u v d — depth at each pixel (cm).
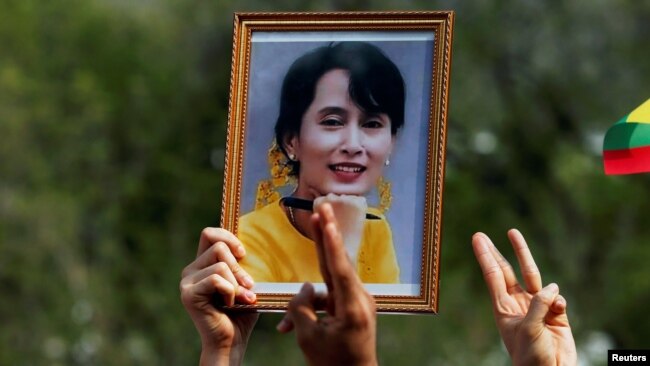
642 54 2977
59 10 3544
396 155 760
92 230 3284
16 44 3428
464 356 2748
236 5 3366
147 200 3422
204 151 3484
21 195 3145
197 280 746
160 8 3553
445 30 761
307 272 761
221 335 744
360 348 606
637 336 2933
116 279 3238
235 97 776
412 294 746
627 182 3075
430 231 750
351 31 772
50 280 3083
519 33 3042
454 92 3061
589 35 3006
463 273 3080
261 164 771
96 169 3347
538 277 743
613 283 2984
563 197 3141
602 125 3036
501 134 3130
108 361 3075
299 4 3058
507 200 3173
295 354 2958
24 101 3250
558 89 3036
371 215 757
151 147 3441
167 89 3466
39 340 3053
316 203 764
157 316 3203
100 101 3350
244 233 767
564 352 721
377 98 764
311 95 772
